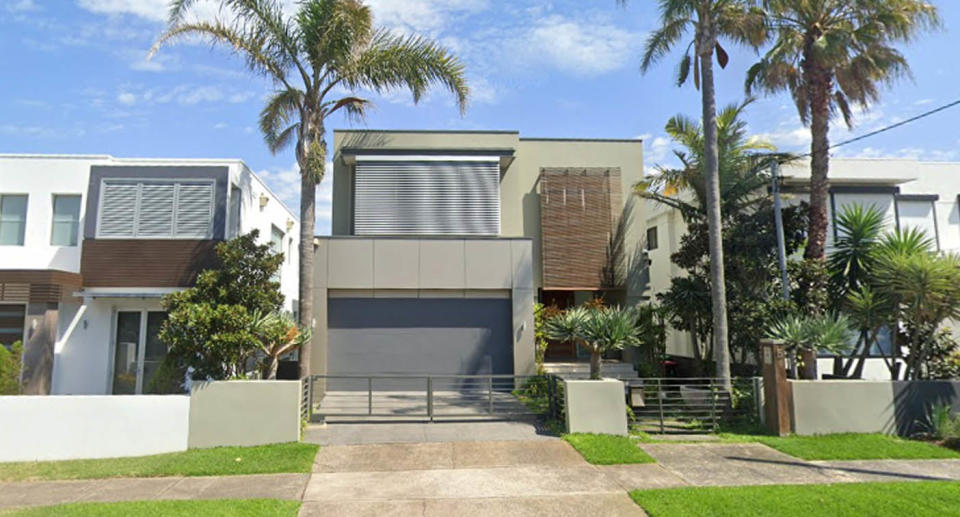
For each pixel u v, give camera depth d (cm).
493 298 1520
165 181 1320
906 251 1288
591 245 1791
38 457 859
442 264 1502
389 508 651
